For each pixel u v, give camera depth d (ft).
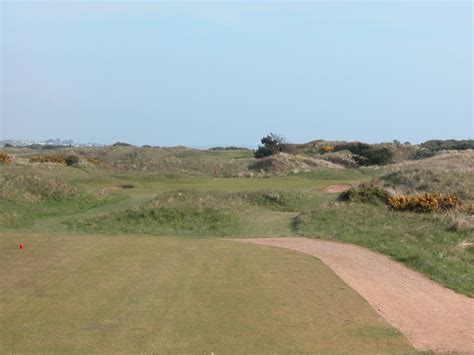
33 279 38.04
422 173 99.30
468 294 41.29
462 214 70.90
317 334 29.09
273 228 70.69
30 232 62.90
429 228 63.41
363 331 29.91
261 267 43.62
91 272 40.27
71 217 80.84
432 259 50.70
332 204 82.38
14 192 85.25
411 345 28.22
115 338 27.58
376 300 36.63
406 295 38.91
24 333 27.96
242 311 32.37
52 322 29.66
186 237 63.31
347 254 52.13
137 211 76.07
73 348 26.12
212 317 31.14
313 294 36.55
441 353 26.63
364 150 215.72
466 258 53.16
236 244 54.29
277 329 29.58
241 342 27.50
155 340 27.45
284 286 38.19
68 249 48.37
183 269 42.01
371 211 76.33
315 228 67.97
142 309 32.17
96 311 31.60
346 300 35.63
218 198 91.20
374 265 48.06
